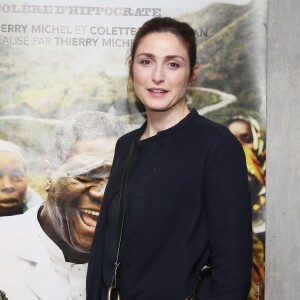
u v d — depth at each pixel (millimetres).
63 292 2508
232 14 2465
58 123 2506
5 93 2500
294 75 2461
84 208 2510
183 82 1684
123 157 1810
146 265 1550
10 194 2504
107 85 2504
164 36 1666
